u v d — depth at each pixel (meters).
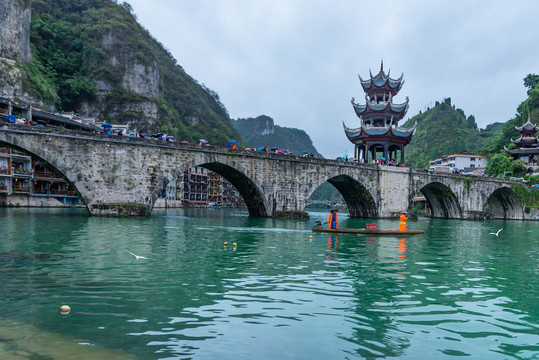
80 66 113.38
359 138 62.56
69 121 69.00
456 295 11.53
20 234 22.70
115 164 36.97
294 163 47.66
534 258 19.59
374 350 7.40
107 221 32.78
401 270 15.08
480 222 57.66
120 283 11.70
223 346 7.37
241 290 11.36
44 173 67.31
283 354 7.11
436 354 7.32
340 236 26.44
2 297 9.95
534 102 113.00
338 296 10.99
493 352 7.49
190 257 16.62
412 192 59.00
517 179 79.25
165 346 7.29
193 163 40.66
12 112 59.03
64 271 13.09
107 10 130.25
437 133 191.88
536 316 9.74
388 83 61.41
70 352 6.88
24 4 88.00
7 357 6.59
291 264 15.62
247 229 31.06
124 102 115.50
